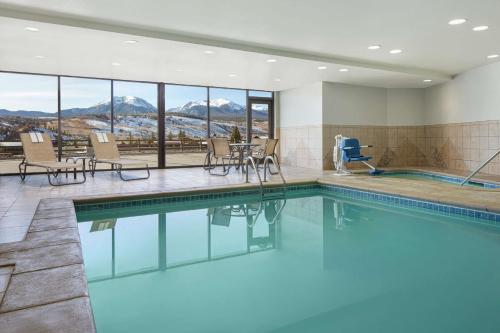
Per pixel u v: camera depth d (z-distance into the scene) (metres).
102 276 2.37
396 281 2.25
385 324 1.68
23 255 2.23
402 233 3.50
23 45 5.29
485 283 2.20
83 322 1.41
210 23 4.65
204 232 3.57
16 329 1.35
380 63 6.90
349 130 8.74
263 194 5.72
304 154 9.09
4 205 3.96
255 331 1.64
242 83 8.65
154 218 4.23
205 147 9.27
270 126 10.06
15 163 7.77
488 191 4.77
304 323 1.70
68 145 7.93
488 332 1.59
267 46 5.69
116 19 4.49
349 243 3.14
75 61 6.33
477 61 6.84
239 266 2.55
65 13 4.27
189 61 6.32
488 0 3.95
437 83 8.51
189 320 1.75
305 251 2.91
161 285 2.21
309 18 4.47
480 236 3.37
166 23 4.65
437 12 4.29
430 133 8.93
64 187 5.41
